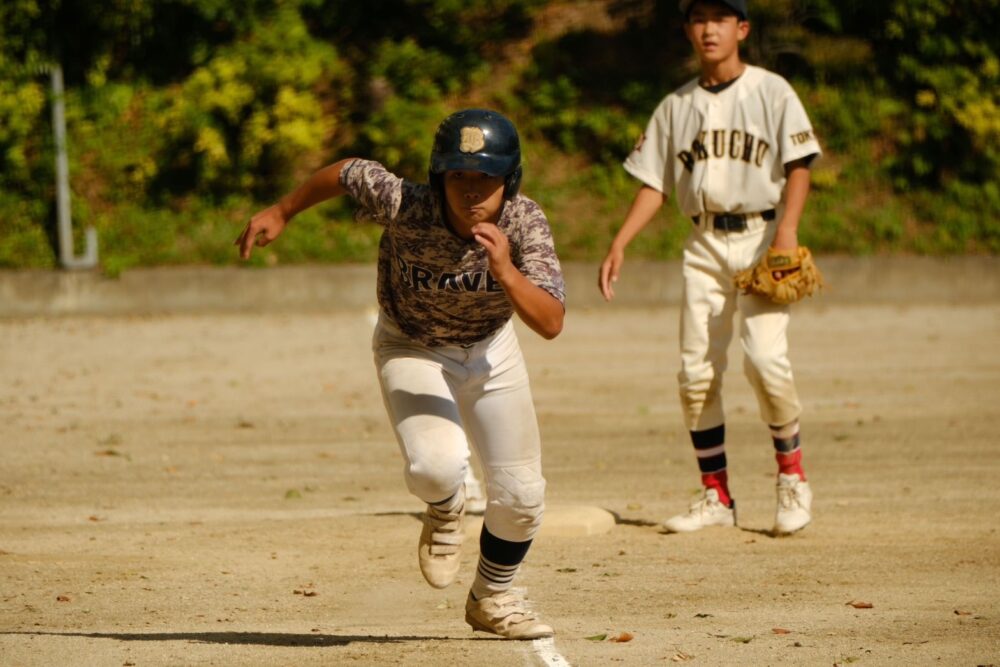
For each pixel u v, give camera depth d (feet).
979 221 308.40
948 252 302.45
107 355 213.66
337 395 172.86
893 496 104.32
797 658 58.34
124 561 82.48
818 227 305.73
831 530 91.66
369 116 321.52
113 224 296.92
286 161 313.12
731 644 61.05
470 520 94.94
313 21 337.93
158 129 312.29
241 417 155.33
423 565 59.62
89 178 304.50
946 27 328.90
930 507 99.35
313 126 304.91
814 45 335.67
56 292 276.00
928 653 59.11
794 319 258.78
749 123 89.56
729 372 195.93
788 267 87.92
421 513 100.01
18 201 295.69
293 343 228.63
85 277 277.44
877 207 311.06
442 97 329.52
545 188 313.53
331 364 202.69
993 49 326.24
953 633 63.00
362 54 334.03
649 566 81.00
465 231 55.21
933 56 326.03
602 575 78.33
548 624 65.82
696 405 92.94
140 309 278.05
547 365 201.57
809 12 337.72
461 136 53.06
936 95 321.11
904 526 92.43
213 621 67.36
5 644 61.21
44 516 99.04
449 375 59.41
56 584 75.92
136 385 181.47
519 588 74.69
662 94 326.65
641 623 66.03
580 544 88.33
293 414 157.89
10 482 114.42
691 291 92.43
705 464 94.12
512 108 327.88
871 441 133.80
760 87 89.76
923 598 71.26
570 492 110.11
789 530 89.56
